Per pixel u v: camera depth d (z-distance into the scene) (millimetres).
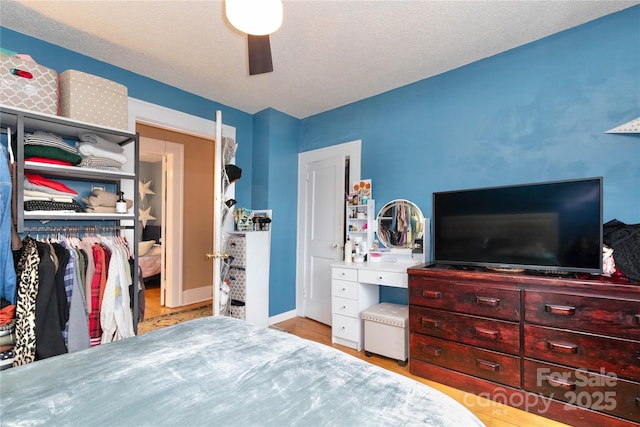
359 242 3137
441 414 820
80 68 2473
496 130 2504
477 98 2602
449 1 1873
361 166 3367
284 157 3807
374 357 2703
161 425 773
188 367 1079
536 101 2324
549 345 1821
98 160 2236
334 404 863
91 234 2436
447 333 2178
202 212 4719
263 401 877
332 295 3014
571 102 2186
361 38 2264
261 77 2885
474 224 2316
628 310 1618
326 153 3672
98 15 2006
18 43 2184
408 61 2602
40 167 1924
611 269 1854
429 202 2877
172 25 2115
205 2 1894
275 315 3660
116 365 1092
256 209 3736
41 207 1938
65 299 1893
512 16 2031
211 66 2678
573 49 2174
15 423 775
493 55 2518
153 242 5398
